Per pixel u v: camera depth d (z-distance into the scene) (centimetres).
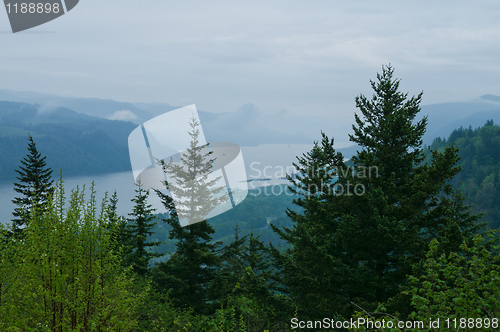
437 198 1412
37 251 757
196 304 2031
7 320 710
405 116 1569
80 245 805
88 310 815
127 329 859
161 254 2250
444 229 1198
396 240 1229
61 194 823
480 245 555
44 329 698
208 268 2211
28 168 2805
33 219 779
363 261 1488
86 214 824
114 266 898
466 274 565
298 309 1423
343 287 1370
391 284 1330
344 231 1321
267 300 1465
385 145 1560
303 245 1388
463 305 522
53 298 741
